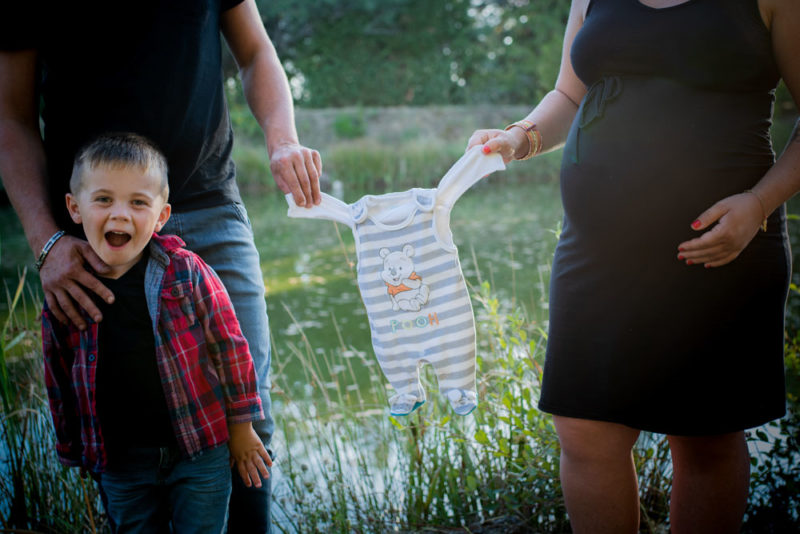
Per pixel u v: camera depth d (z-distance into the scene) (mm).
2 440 2656
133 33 1815
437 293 2033
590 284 1796
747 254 1692
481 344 3748
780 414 1786
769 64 1650
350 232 10117
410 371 2078
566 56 2082
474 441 2695
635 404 1757
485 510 2527
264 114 2135
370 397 3857
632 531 1854
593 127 1812
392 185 15398
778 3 1591
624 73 1769
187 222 1966
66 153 1860
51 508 2545
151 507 1806
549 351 1894
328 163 16109
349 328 5402
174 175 1932
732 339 1714
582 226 1817
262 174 15305
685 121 1685
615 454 1815
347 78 24891
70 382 1766
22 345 3186
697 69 1657
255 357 2059
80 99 1831
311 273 7508
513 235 8992
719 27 1625
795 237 7773
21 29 1769
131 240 1697
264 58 2193
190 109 1900
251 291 2074
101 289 1692
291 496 2756
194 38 1886
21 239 9562
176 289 1743
